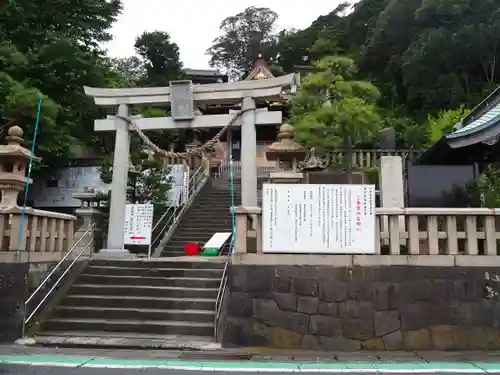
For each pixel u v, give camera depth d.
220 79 42.34
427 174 12.03
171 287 8.57
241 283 7.08
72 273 9.07
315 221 7.16
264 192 7.26
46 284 8.12
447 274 6.97
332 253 7.09
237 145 31.48
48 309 7.93
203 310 7.88
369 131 12.47
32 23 18.23
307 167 14.21
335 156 15.95
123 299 8.18
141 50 37.34
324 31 42.50
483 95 28.06
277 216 7.21
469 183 11.44
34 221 7.94
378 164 15.77
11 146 8.24
